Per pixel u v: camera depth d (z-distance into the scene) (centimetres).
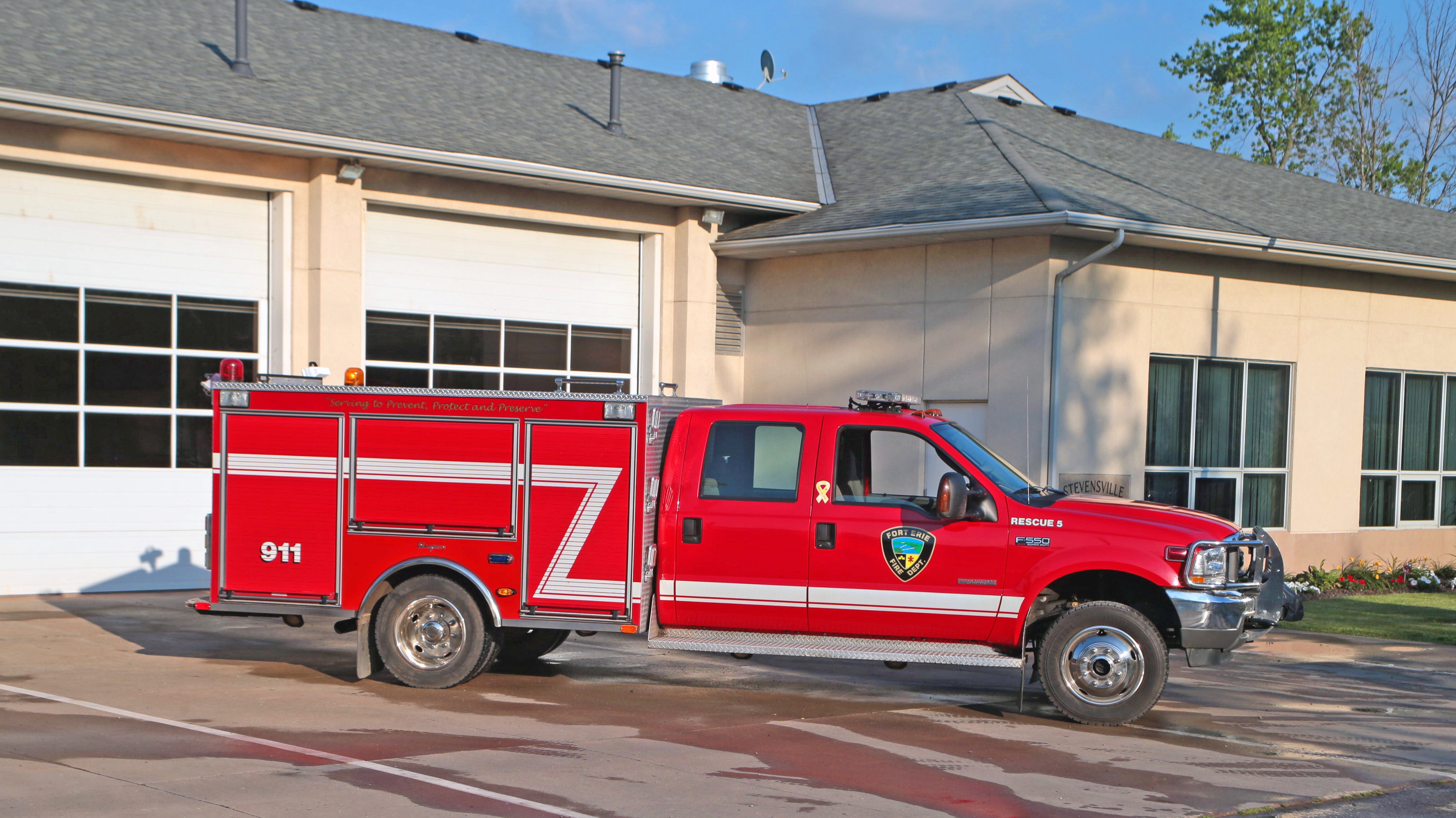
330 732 767
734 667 1066
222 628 1205
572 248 1741
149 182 1432
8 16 1454
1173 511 883
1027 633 881
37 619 1222
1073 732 833
